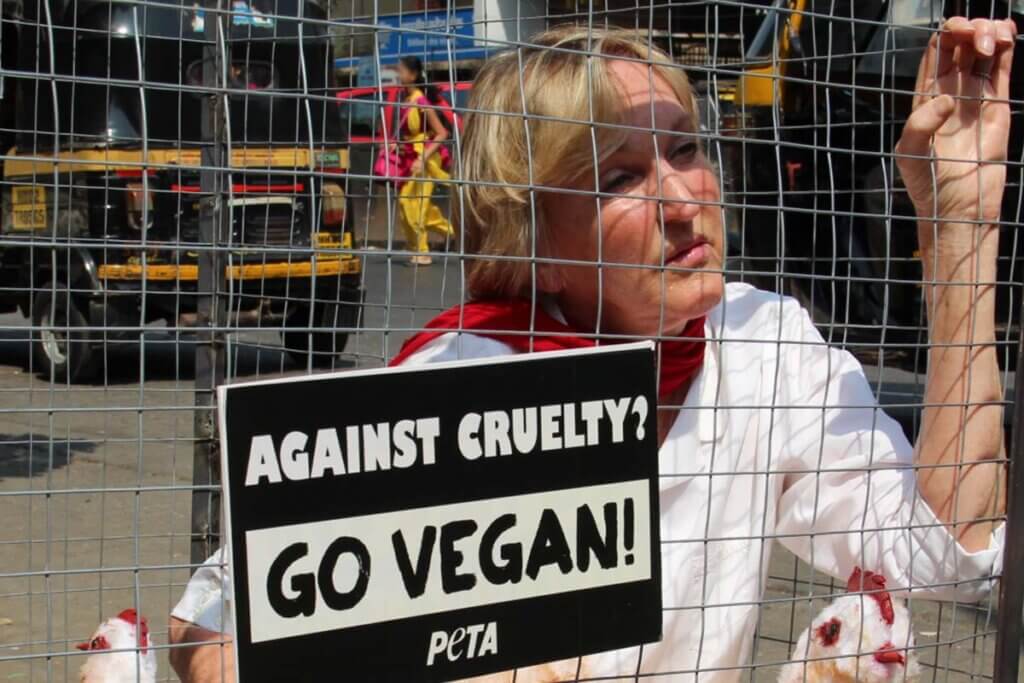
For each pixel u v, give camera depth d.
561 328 1.51
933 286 1.61
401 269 2.74
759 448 1.65
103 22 2.96
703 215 1.51
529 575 1.26
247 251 1.15
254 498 1.14
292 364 2.99
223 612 1.19
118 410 1.20
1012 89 3.58
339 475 1.17
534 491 1.26
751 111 4.79
